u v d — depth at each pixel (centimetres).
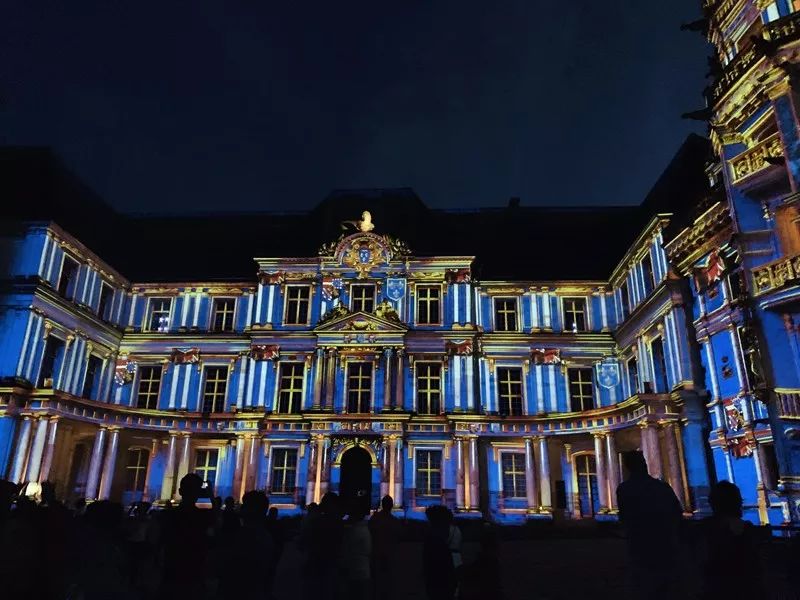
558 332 3597
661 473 2591
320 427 3303
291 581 1470
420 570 1712
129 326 3709
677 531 682
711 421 2512
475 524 3000
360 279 3697
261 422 3381
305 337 3569
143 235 4159
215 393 3588
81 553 645
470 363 3484
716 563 629
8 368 2789
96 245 3584
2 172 3234
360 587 842
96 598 636
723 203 2369
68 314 3178
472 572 688
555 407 3462
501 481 3297
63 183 3400
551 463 3288
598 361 3553
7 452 2695
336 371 3469
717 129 2314
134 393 3575
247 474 3288
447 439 3350
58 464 2939
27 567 541
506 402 3534
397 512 3123
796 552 1114
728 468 2359
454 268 3712
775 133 2103
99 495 3028
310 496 3192
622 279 3478
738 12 2388
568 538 2591
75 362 3231
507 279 3734
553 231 4066
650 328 3014
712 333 2517
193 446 3397
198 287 3797
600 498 2994
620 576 1527
